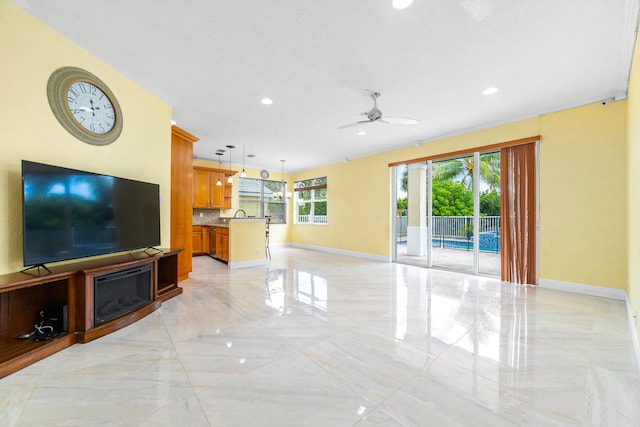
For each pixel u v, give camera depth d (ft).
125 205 9.49
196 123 15.49
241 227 18.86
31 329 7.36
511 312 10.02
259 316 9.57
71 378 5.86
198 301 11.22
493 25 7.51
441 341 7.72
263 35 8.02
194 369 6.24
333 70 9.91
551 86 10.91
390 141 19.01
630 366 6.46
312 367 6.35
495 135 15.07
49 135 7.72
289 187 31.45
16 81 7.00
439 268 18.22
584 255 12.23
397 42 8.30
